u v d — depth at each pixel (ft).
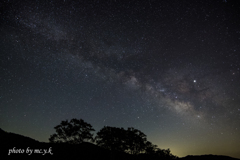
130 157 55.21
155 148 59.21
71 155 49.85
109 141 55.47
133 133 58.44
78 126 55.16
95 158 51.44
